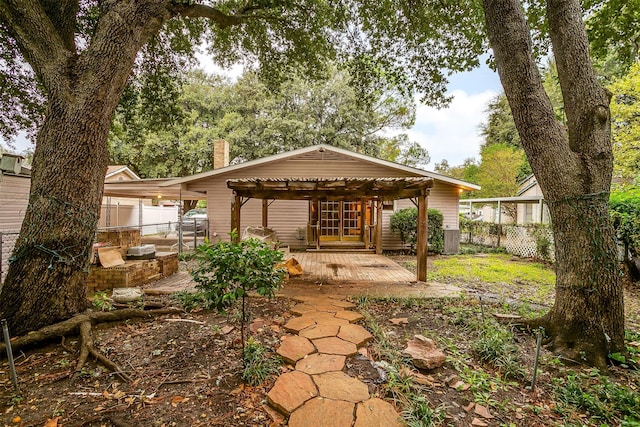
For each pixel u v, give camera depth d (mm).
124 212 15031
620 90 9734
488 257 9633
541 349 2920
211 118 18781
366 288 4969
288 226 10406
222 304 2596
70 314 3002
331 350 2672
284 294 4531
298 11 6297
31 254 2854
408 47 6648
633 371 2576
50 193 2934
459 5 5746
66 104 2984
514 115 3229
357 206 10477
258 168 10062
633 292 5441
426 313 3877
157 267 5594
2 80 5477
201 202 30234
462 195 25609
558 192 2979
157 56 6828
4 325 2088
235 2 6211
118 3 3168
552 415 1993
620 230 6113
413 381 2238
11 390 2061
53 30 3131
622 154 10359
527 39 3141
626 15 5129
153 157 17266
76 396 2018
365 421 1774
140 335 2984
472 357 2711
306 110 18969
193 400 1985
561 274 3029
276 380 2205
